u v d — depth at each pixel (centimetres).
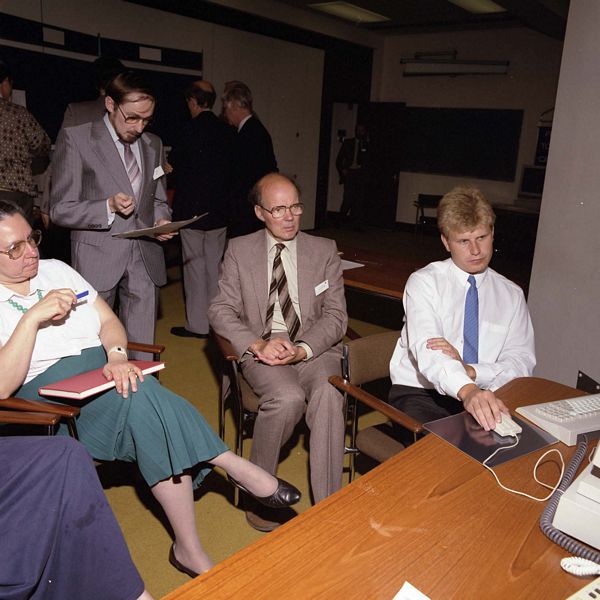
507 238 857
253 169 430
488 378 195
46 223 325
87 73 577
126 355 207
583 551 104
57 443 153
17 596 137
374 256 387
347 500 119
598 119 296
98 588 148
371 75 1006
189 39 676
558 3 627
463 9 787
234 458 194
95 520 147
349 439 303
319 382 226
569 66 312
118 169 270
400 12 819
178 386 362
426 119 1000
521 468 134
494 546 106
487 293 213
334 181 1110
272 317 252
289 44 824
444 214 204
